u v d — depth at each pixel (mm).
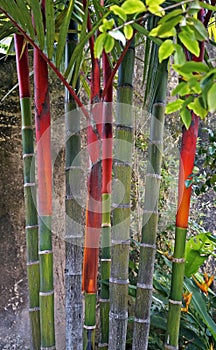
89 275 1217
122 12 678
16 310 1713
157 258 2014
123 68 1123
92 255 1200
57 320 1787
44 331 1236
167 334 1208
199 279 1929
